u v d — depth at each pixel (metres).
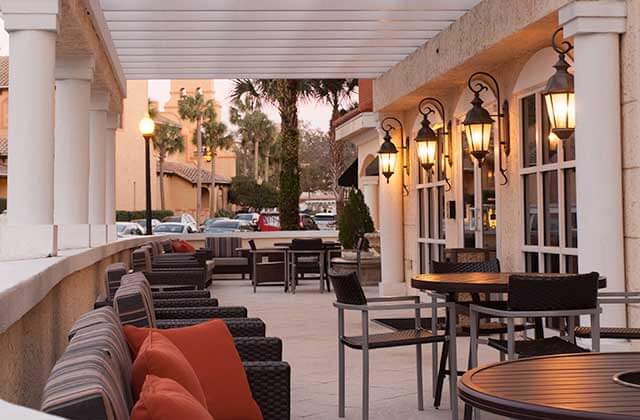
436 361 6.77
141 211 52.84
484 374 3.20
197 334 4.09
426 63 11.49
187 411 2.25
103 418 1.91
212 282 20.36
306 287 18.67
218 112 76.88
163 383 2.44
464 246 11.82
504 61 10.00
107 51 10.71
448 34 10.59
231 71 13.53
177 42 11.59
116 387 2.28
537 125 9.34
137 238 15.07
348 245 18.48
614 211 7.07
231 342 4.20
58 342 5.59
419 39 11.41
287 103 24.14
